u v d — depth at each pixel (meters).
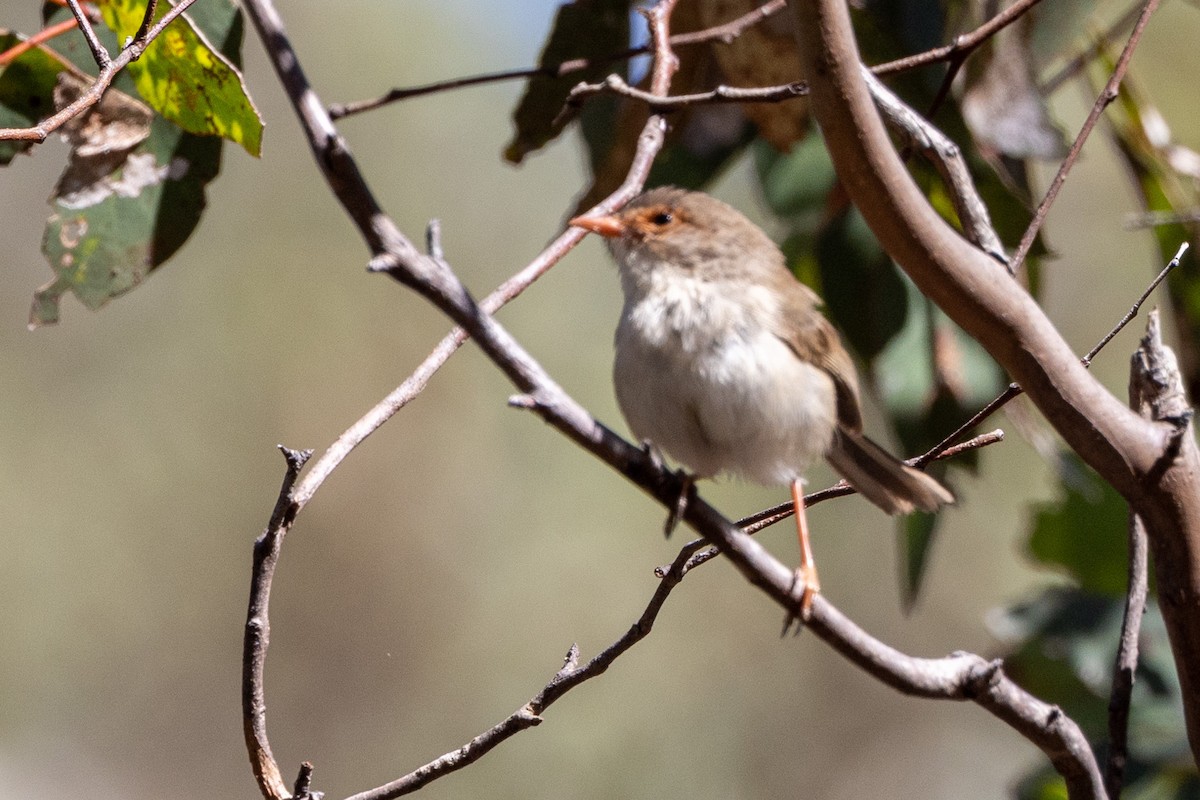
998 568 15.80
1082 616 7.75
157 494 16.19
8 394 15.62
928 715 17.06
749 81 7.14
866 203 4.05
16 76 6.25
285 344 16.14
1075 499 7.90
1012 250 6.93
